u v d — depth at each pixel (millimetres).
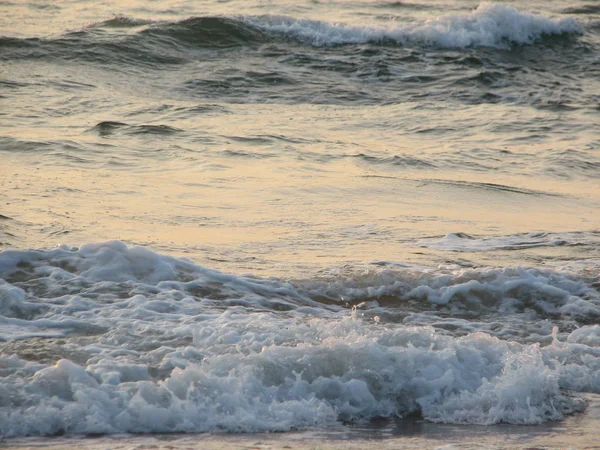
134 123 51344
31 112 52344
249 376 16344
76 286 21906
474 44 81312
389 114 59344
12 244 26406
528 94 67250
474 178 43000
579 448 14641
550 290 23969
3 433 14453
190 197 34812
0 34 73188
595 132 56562
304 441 14617
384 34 79812
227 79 66500
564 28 86000
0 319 19703
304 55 74438
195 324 19625
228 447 14188
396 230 31297
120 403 15367
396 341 18219
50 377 15883
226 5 92125
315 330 19031
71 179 36750
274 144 47781
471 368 17562
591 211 37312
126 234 28562
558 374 17859
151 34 74875
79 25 79250
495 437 15133
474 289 23859
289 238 29328
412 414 16328
